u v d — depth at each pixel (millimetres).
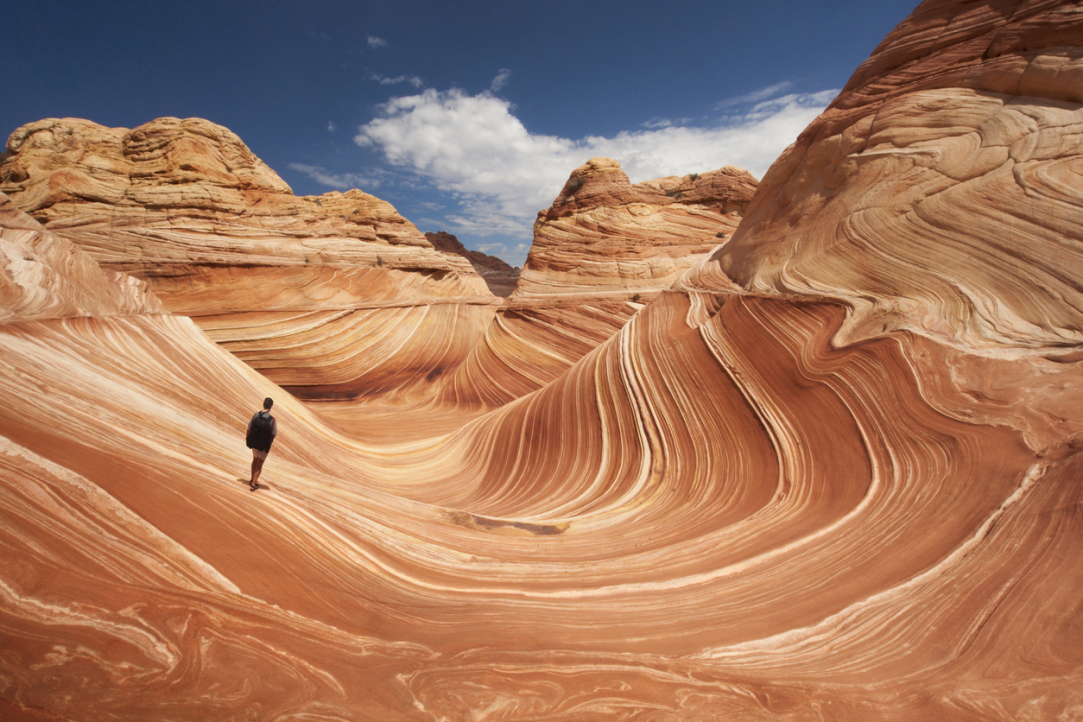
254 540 4422
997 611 3395
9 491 3637
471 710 2914
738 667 3354
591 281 24953
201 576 3709
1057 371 5133
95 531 3689
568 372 13125
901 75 9031
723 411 8523
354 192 33344
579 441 10922
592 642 3770
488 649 3598
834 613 3889
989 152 7129
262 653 3182
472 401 23594
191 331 12211
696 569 5238
